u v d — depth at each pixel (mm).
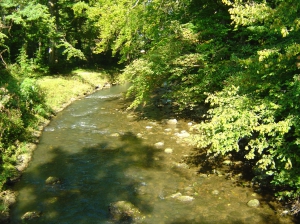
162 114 13047
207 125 5988
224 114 5914
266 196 6113
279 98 5660
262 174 6719
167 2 11734
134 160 8227
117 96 17953
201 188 6586
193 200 6105
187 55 9922
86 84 20281
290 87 5770
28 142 9359
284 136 5621
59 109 14117
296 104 5199
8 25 18578
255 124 5586
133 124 11695
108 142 9680
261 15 5383
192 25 10398
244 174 7121
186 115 12602
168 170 7559
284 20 5184
